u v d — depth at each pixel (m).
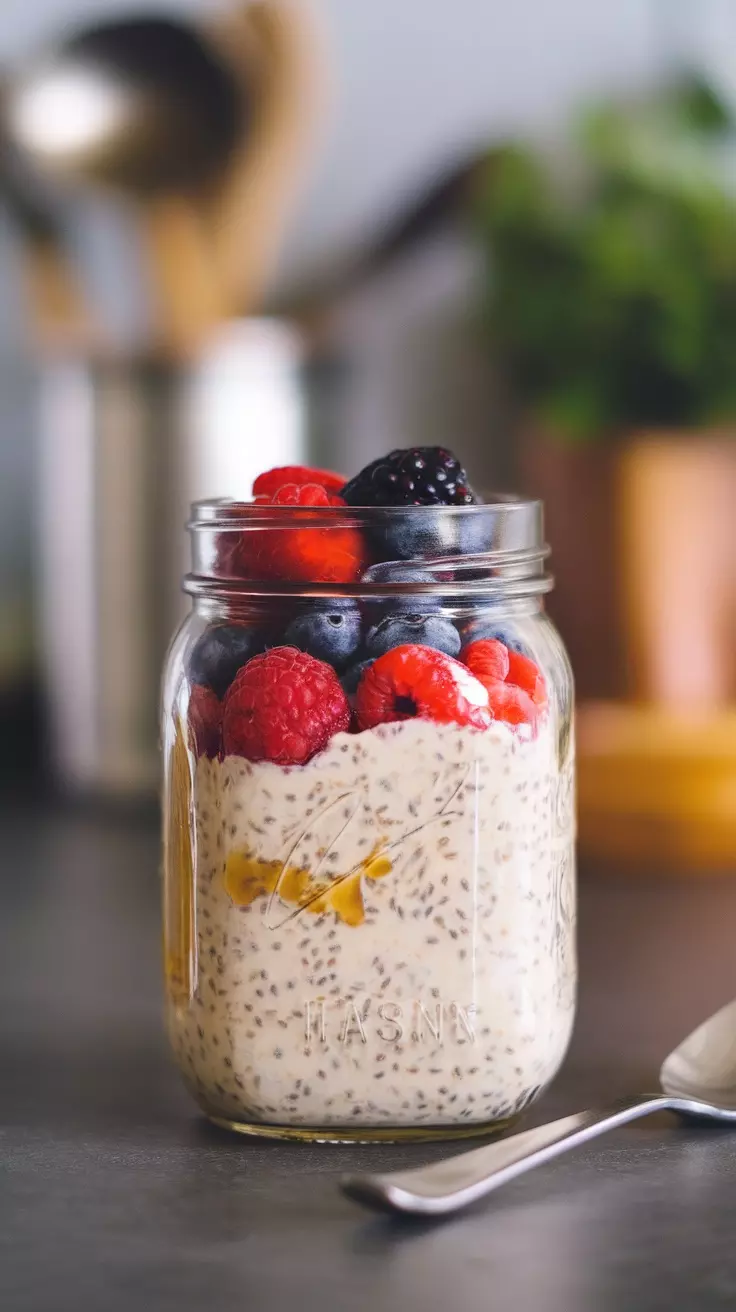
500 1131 0.50
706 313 0.82
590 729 0.81
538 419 0.89
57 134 0.91
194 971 0.49
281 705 0.48
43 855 0.81
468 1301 0.42
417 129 1.01
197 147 0.91
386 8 1.01
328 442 0.90
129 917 0.72
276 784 0.48
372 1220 0.45
